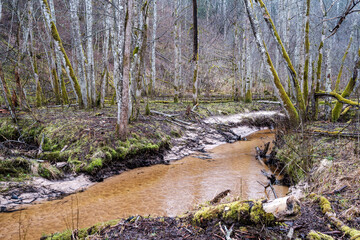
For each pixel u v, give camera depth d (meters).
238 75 21.48
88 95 11.94
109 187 6.41
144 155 8.59
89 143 7.79
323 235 2.76
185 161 8.95
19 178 5.97
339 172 4.50
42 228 4.20
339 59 24.36
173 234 3.01
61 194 5.88
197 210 3.58
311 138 6.68
